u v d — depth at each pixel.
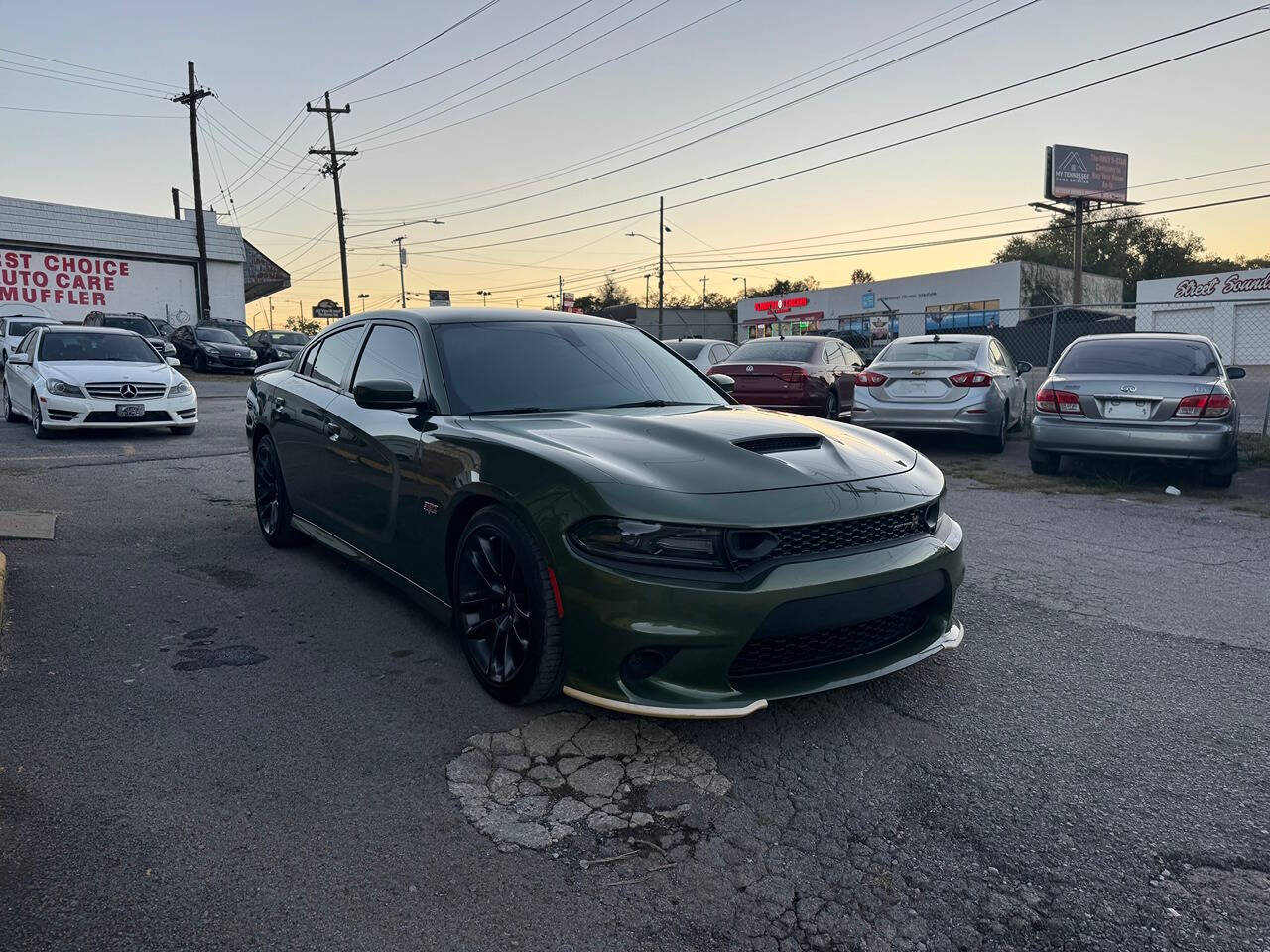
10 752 2.78
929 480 3.35
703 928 2.04
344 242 36.69
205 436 11.11
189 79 30.92
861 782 2.70
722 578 2.67
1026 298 41.00
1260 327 34.94
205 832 2.37
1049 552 5.64
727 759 2.84
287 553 5.25
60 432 10.95
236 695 3.24
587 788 2.65
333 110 35.97
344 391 4.54
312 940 1.97
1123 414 7.88
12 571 4.69
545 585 2.90
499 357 3.99
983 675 3.55
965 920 2.08
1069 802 2.60
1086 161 47.31
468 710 3.16
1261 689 3.44
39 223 29.98
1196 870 2.28
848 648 3.00
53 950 1.91
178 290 34.03
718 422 3.50
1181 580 4.99
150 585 4.55
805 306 50.66
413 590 3.79
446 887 2.17
